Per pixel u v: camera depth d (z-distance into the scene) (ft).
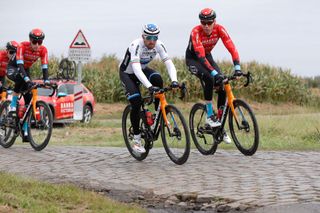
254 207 22.71
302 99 120.06
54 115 67.92
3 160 34.42
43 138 37.70
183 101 110.22
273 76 119.34
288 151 36.19
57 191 23.58
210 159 33.04
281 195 24.08
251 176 28.04
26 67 39.50
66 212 20.99
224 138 33.42
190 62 33.91
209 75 32.94
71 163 32.94
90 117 74.69
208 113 33.58
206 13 32.71
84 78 109.40
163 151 36.86
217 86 33.24
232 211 22.68
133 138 32.86
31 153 36.99
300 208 21.97
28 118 38.32
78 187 25.91
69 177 28.78
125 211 21.52
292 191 24.70
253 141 32.65
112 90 107.34
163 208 23.59
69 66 80.33
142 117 32.27
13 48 50.90
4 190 23.00
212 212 22.88
